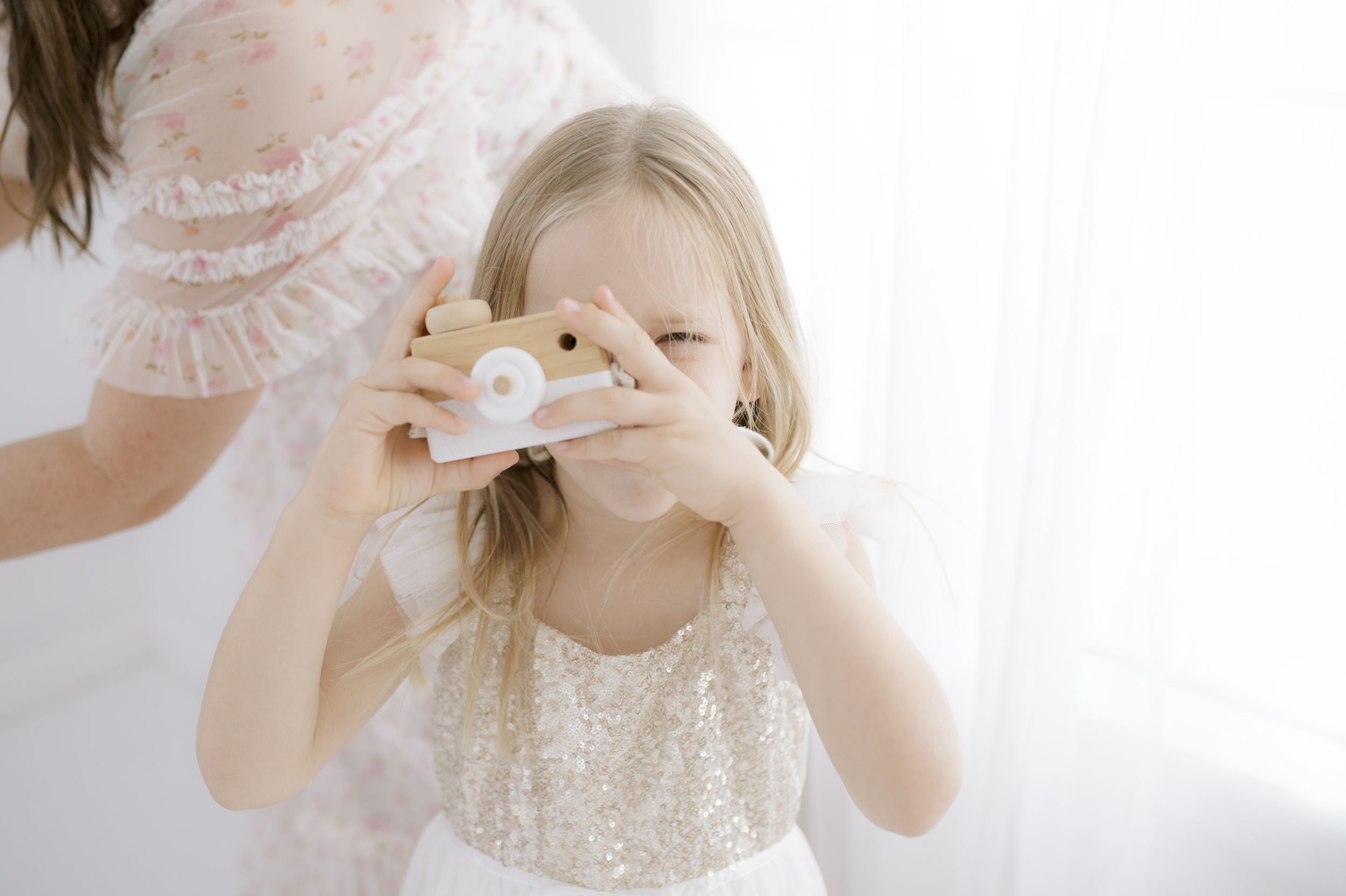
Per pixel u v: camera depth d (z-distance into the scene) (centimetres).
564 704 79
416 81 86
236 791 72
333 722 77
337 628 81
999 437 105
